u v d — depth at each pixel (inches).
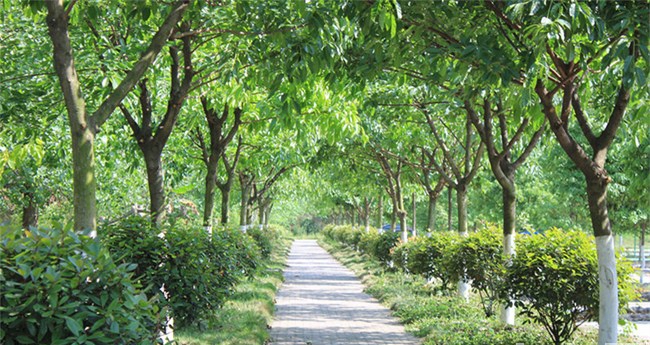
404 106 618.8
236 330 439.5
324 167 916.6
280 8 307.0
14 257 177.0
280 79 309.0
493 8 290.5
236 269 469.4
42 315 170.7
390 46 307.3
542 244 387.9
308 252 1804.9
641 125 340.5
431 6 286.0
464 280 546.3
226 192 713.6
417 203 1743.4
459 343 402.3
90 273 184.1
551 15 241.0
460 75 324.8
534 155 740.0
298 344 444.1
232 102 428.1
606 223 306.3
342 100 445.7
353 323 541.6
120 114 456.8
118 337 182.4
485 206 1243.2
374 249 1029.2
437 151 848.9
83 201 221.6
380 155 864.3
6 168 509.7
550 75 327.0
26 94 358.0
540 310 385.1
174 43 353.4
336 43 316.2
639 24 248.7
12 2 368.2
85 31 361.1
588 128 310.2
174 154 600.4
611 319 305.6
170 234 366.6
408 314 555.2
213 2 354.6
